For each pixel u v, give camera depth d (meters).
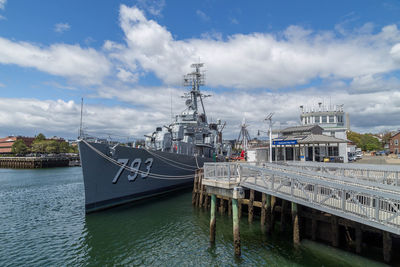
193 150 26.16
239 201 15.69
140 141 23.61
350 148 44.03
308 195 9.14
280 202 14.70
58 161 63.41
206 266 9.59
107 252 11.03
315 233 11.70
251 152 27.59
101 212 16.58
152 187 20.48
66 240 12.38
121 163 16.97
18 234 13.26
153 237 12.66
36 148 72.75
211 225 11.54
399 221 7.72
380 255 9.85
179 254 10.69
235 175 11.59
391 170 11.48
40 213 17.56
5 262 10.08
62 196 24.20
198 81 31.03
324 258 9.77
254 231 13.23
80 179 37.59
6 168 60.78
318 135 22.48
